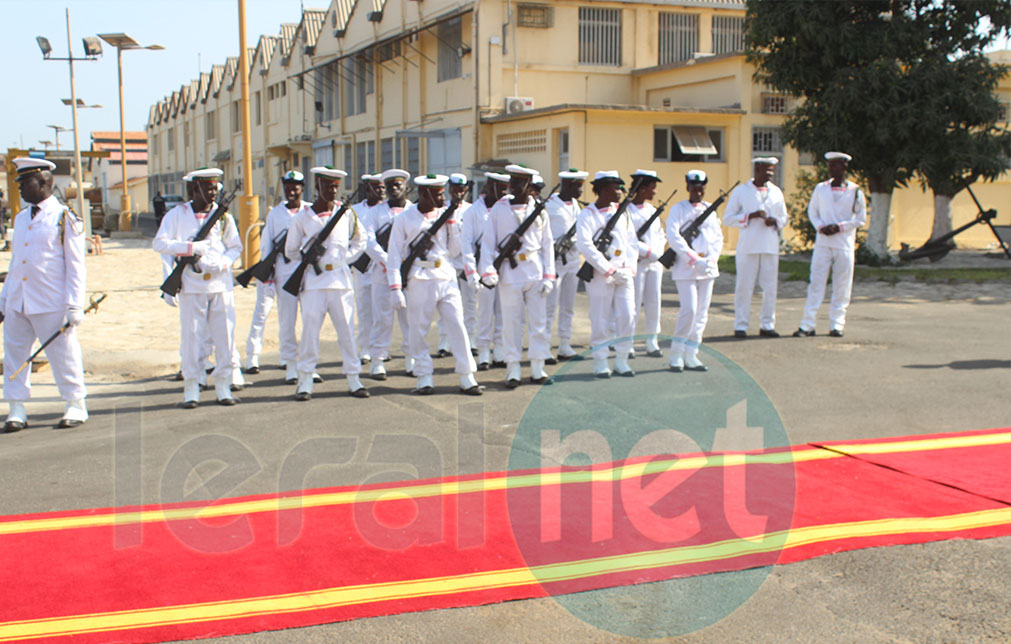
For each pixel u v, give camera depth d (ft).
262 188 152.87
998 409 26.04
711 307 48.29
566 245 33.24
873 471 20.07
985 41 62.64
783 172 84.53
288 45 138.92
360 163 116.67
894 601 14.15
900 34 60.34
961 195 89.10
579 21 90.99
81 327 41.81
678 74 88.58
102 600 14.23
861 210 37.83
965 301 49.24
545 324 30.12
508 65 88.99
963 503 18.13
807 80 63.57
